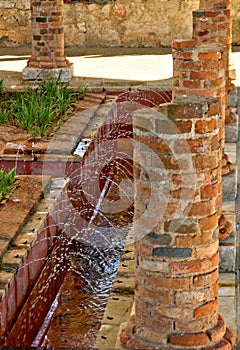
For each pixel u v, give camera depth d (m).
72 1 19.77
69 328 8.10
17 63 17.86
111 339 6.68
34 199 8.98
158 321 6.05
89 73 16.48
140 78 15.95
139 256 6.09
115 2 19.70
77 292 8.93
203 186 5.93
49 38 15.49
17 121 12.23
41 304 8.20
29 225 8.35
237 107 13.75
